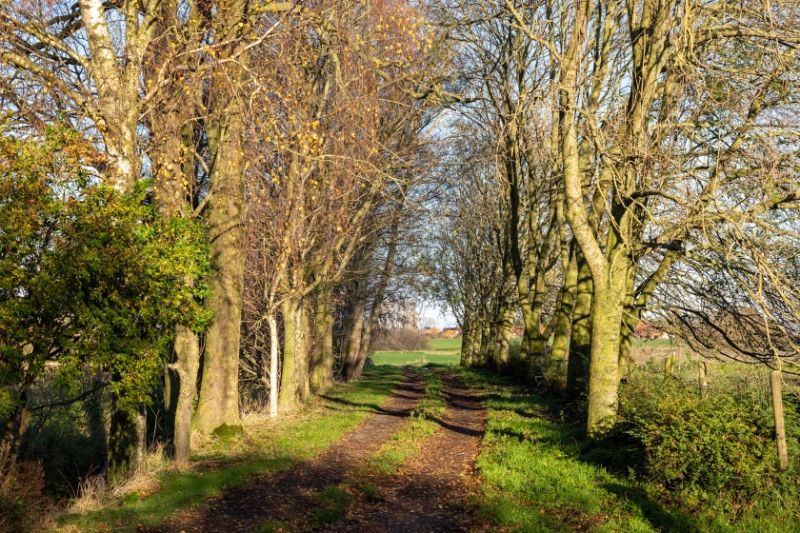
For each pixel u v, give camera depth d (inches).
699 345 574.9
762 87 456.1
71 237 361.1
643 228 532.4
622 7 732.0
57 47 444.5
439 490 437.4
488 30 942.4
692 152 498.3
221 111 610.9
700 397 434.9
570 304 1005.2
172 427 675.4
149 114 521.3
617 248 517.0
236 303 618.5
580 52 522.9
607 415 502.6
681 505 367.2
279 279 791.1
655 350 719.7
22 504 332.5
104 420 684.1
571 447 517.3
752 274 462.3
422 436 643.5
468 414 855.1
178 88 525.7
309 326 1072.8
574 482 417.4
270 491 416.8
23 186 350.0
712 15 505.4
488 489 414.9
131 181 445.4
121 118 446.0
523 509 365.4
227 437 585.9
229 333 611.2
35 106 421.7
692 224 448.5
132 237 388.5
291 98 641.0
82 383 560.4
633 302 668.7
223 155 618.5
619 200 486.3
